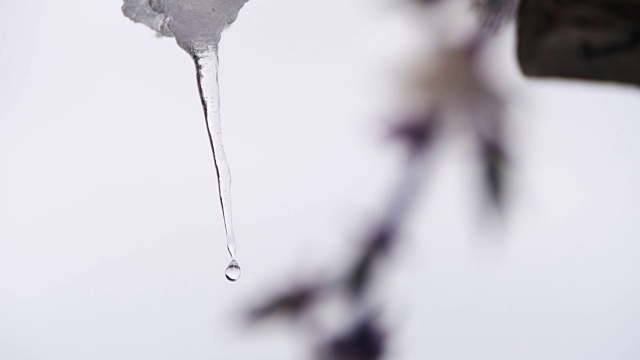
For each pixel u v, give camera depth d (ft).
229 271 2.02
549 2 1.83
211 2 1.95
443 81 2.44
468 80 2.43
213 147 2.00
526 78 1.86
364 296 2.46
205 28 1.96
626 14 1.80
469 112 2.46
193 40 1.96
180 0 1.94
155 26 1.95
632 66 1.82
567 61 1.83
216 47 1.97
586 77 1.83
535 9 1.84
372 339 2.44
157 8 1.94
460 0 2.37
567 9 1.82
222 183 2.01
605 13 1.81
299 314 2.43
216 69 1.98
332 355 2.40
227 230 2.03
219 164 2.01
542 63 1.84
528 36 1.84
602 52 1.82
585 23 1.81
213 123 1.99
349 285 2.47
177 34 1.96
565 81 1.84
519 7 1.84
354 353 2.41
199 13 1.95
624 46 1.81
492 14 1.88
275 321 2.45
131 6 1.93
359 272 2.47
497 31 1.88
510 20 1.86
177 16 1.94
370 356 2.43
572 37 1.82
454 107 2.46
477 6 1.89
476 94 2.43
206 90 1.98
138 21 1.94
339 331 2.43
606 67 1.83
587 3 1.81
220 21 1.96
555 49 1.83
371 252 2.49
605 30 1.81
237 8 1.96
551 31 1.83
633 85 1.84
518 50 1.85
